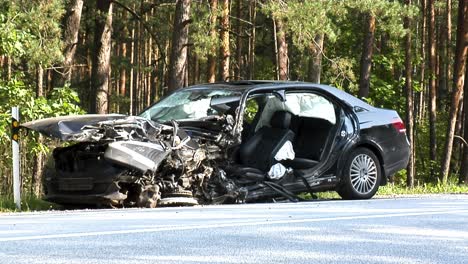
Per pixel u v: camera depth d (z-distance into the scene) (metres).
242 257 6.65
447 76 56.47
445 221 9.68
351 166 14.46
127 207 12.48
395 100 43.28
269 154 13.80
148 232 8.28
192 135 13.23
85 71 47.97
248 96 13.80
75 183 12.41
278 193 13.75
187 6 31.22
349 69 32.38
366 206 12.22
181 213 10.84
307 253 6.93
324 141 14.38
